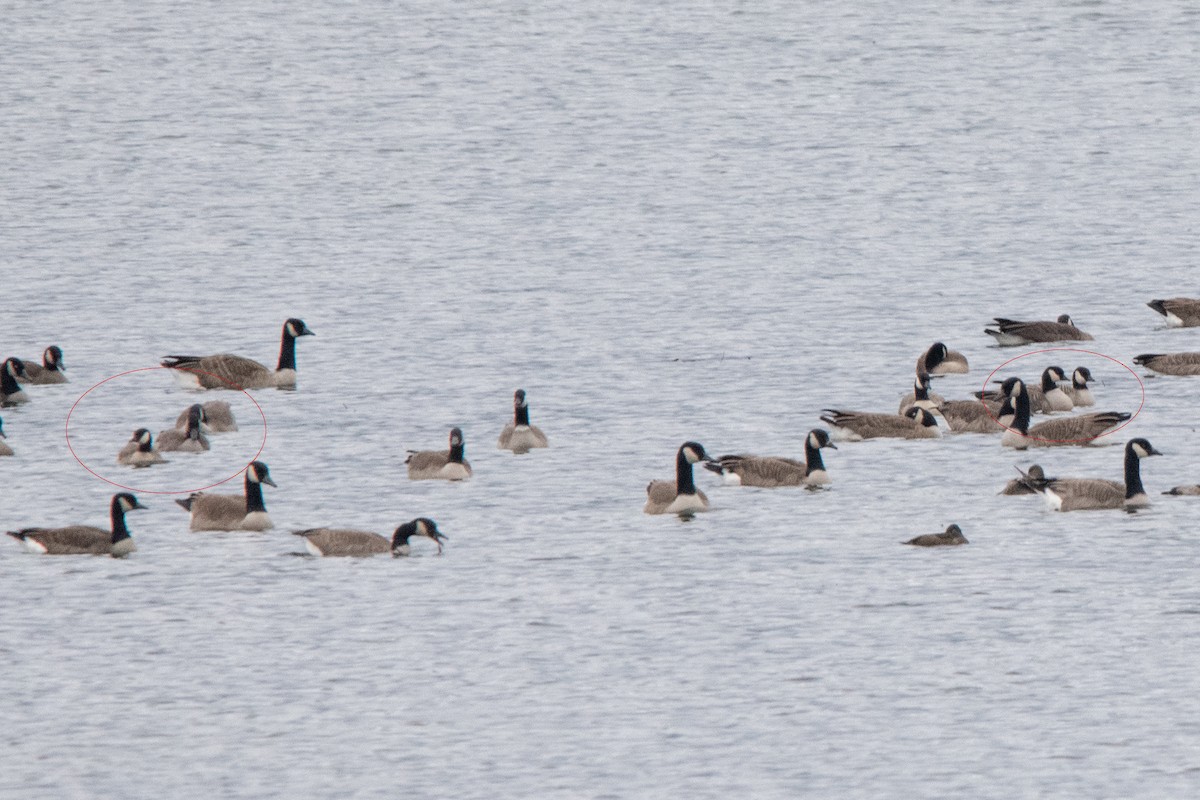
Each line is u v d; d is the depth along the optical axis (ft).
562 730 111.96
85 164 388.78
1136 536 146.51
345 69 504.02
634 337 234.58
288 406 199.82
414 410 196.85
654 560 142.51
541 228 322.55
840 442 180.55
